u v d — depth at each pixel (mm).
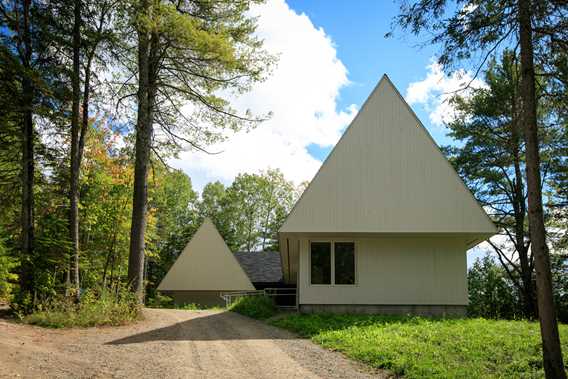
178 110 18641
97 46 17422
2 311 16000
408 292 19141
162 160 19016
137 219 17641
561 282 27141
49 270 16141
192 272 36469
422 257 19359
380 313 18984
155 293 44500
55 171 19797
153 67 18094
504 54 10125
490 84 25328
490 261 30453
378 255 19391
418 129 19297
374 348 11391
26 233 16484
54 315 14234
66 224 17172
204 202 62812
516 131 10398
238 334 14500
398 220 18672
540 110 10859
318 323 15695
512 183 28172
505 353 10938
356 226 18656
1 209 18891
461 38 9711
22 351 10148
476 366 9891
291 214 18734
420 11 9633
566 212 25891
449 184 18891
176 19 15344
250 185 60375
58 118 17422
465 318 17469
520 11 9078
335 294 19141
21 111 16438
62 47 17125
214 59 17047
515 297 29406
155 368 9680
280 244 21672
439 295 19125
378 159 19109
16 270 17188
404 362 10000
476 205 18703
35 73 15453
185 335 13922
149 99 18078
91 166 28922
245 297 22750
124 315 15625
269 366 10242
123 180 30984
